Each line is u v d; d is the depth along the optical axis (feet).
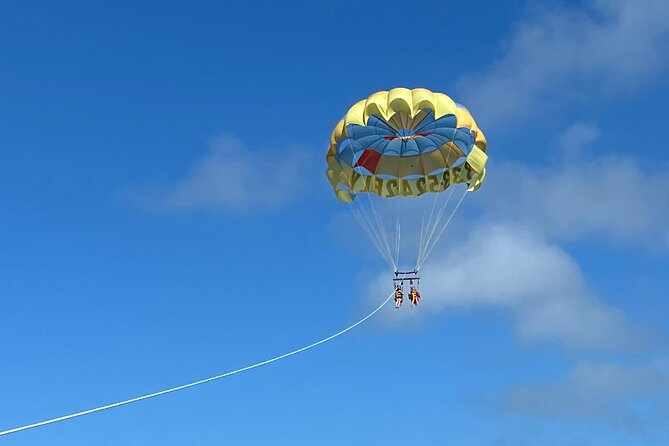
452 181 161.17
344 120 156.66
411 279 154.81
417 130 157.69
